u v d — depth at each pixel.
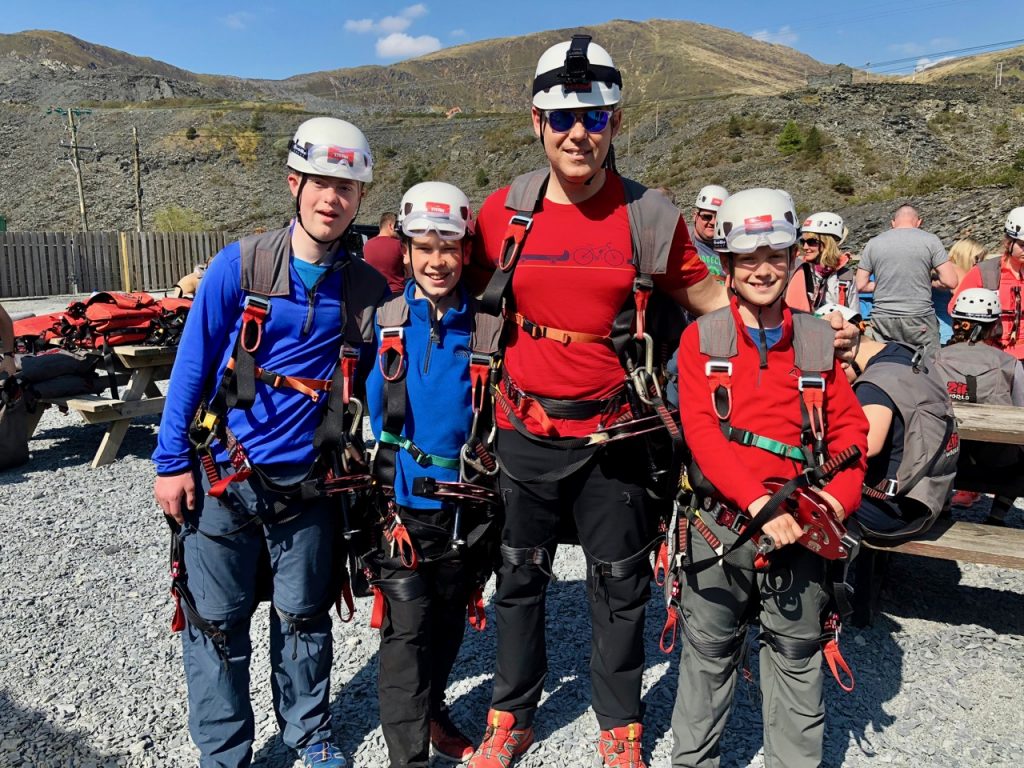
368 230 10.69
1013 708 3.07
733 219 2.21
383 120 86.38
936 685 3.23
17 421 6.23
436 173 71.81
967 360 4.27
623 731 2.60
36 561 4.43
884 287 6.32
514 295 2.40
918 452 3.21
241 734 2.56
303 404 2.39
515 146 72.06
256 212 62.44
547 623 3.72
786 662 2.36
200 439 2.33
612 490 2.42
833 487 2.24
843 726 2.95
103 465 6.36
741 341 2.29
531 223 2.36
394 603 2.44
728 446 2.26
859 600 3.67
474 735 2.89
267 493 2.38
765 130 60.72
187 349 2.31
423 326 2.42
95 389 6.74
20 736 2.88
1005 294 5.26
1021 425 3.56
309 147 2.23
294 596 2.48
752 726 2.96
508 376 2.43
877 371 3.29
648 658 3.42
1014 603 3.99
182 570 2.46
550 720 2.98
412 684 2.46
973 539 3.44
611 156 2.39
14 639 3.57
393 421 2.40
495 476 2.48
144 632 3.65
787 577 2.32
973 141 57.88
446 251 2.33
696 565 2.39
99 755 2.78
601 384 2.38
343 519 2.50
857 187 50.81
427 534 2.44
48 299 24.23
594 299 2.33
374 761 2.74
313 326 2.36
